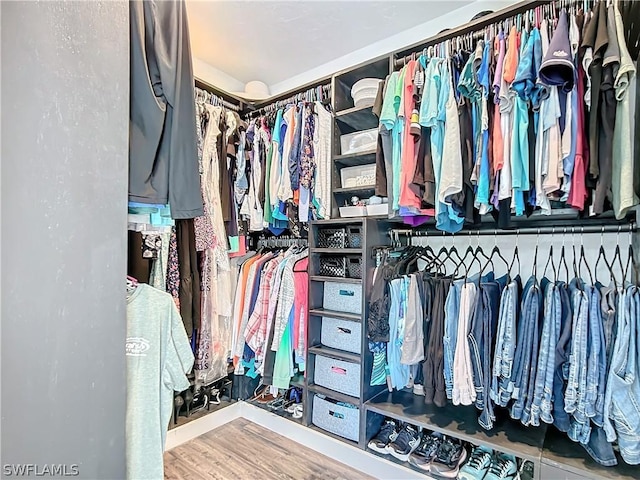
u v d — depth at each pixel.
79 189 0.86
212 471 1.90
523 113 1.37
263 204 2.40
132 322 1.26
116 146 0.94
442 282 1.85
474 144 1.53
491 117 1.46
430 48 1.78
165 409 1.31
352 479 1.85
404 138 1.71
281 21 2.13
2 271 0.73
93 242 0.88
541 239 1.91
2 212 0.73
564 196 1.32
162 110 1.12
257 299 2.36
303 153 2.19
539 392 1.44
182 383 1.36
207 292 2.12
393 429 2.01
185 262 1.86
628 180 1.18
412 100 1.70
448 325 1.75
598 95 1.23
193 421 2.25
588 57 1.25
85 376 0.86
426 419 1.78
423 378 1.88
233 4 1.96
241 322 2.42
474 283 1.74
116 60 0.94
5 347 0.73
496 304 1.71
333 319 2.19
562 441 1.57
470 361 1.64
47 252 0.80
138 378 1.25
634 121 1.17
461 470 1.67
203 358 2.09
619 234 1.68
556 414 1.43
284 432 2.29
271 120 2.53
